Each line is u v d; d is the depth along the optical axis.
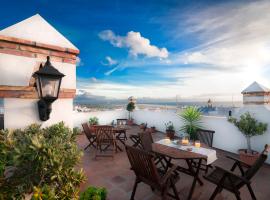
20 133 1.87
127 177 3.78
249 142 4.89
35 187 1.49
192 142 4.02
